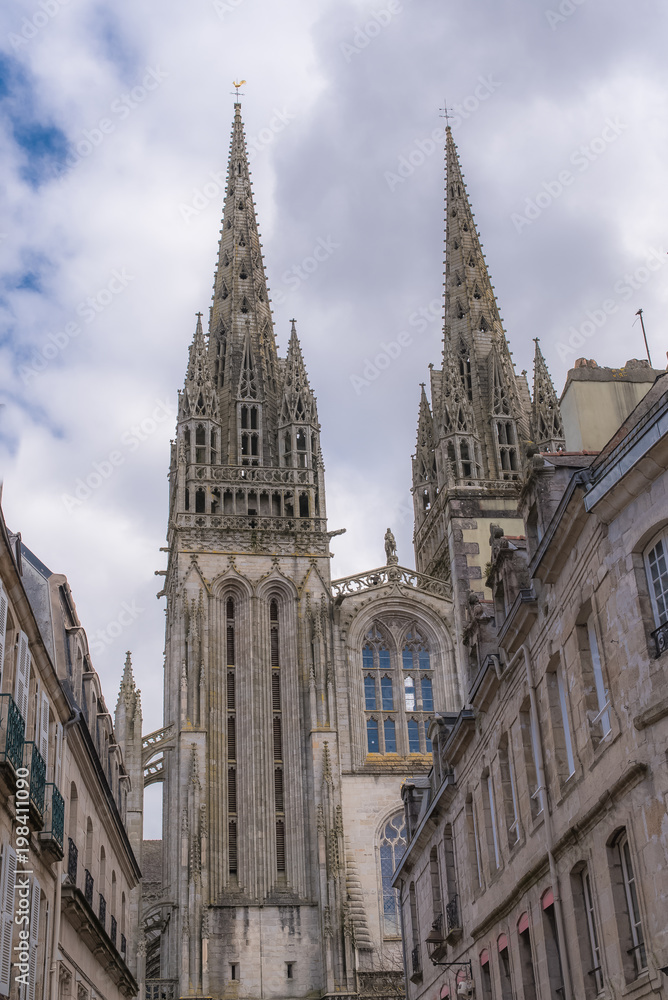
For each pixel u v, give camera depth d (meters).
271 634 102.81
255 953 90.50
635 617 25.66
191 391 111.88
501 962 37.94
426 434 129.62
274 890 93.31
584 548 28.84
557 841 30.41
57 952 35.53
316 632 101.69
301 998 89.62
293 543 105.69
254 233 131.12
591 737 28.45
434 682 104.50
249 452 113.44
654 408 25.42
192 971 87.81
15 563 31.97
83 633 46.16
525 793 34.53
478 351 126.12
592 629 29.59
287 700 100.06
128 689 99.12
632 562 25.98
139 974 85.62
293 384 114.00
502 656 36.94
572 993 29.80
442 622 106.25
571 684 30.02
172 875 93.62
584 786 28.88
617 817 26.31
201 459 110.00
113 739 54.75
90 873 42.62
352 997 88.62
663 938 23.91
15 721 30.00
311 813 95.81
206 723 97.44
